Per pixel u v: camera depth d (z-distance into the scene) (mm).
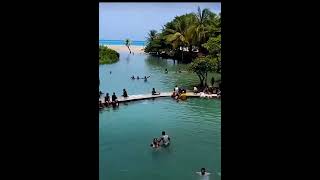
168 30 49031
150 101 24078
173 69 42812
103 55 52312
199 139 15359
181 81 32500
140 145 14484
